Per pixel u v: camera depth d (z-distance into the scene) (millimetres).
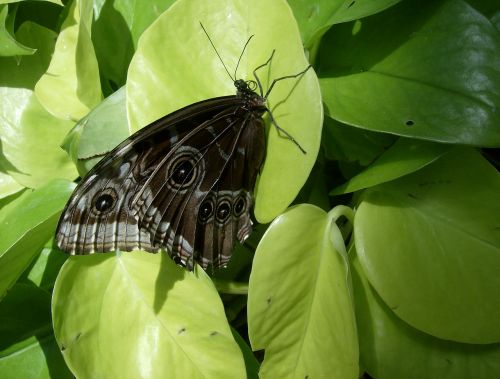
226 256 446
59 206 458
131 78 449
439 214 444
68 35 480
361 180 441
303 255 436
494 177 444
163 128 428
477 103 429
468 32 437
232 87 451
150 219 433
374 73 447
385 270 439
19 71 481
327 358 435
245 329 487
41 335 464
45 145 482
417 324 437
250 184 443
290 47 436
